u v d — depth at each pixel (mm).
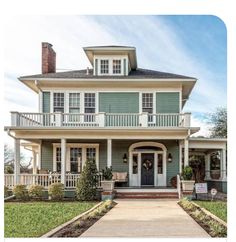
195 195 21578
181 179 21609
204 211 15055
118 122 24781
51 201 20734
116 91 25594
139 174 25344
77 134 22781
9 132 22297
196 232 11117
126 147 25562
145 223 12719
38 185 21531
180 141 24750
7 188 21781
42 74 26547
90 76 25938
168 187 23969
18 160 22641
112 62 26406
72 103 25594
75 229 11625
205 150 29641
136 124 24781
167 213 15250
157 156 25469
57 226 12305
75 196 21859
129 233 10961
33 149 28875
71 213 15469
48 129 22516
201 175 29531
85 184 21016
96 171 21516
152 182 25328
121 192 22469
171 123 24844
